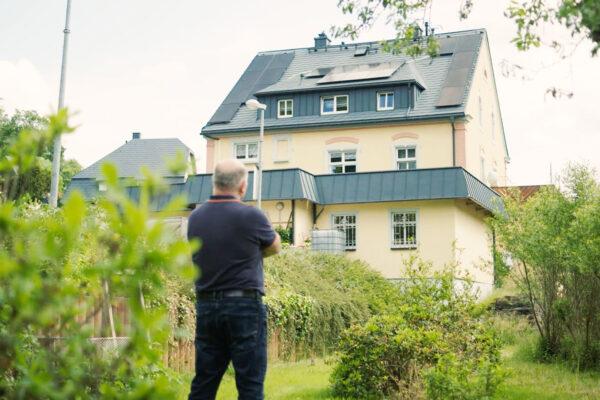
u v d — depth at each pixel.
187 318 9.08
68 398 1.87
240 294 4.34
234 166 4.57
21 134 2.00
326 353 13.56
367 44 34.00
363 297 16.48
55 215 6.14
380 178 23.73
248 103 20.95
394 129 27.98
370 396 7.53
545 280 10.72
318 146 28.91
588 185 10.66
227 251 4.36
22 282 1.67
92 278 1.92
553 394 7.50
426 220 23.72
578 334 10.17
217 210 4.45
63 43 16.59
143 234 1.66
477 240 26.12
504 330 13.07
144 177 1.71
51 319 1.83
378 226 24.25
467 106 27.81
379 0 7.65
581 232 9.52
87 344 1.98
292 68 33.69
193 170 1.76
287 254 16.58
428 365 7.46
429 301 8.39
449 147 27.22
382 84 28.25
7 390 1.91
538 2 5.94
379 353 7.58
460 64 30.22
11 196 2.13
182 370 9.06
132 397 1.83
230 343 4.38
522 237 10.98
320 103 29.42
